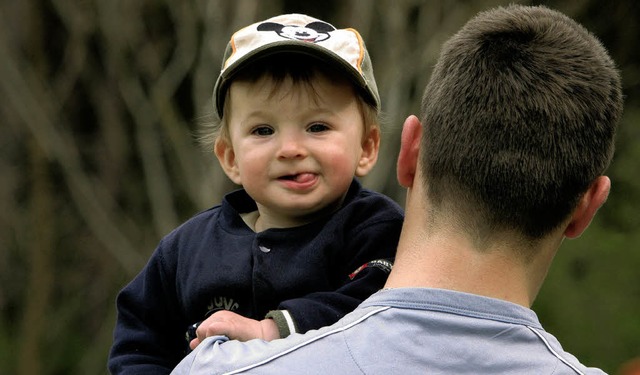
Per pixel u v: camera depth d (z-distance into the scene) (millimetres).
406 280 2750
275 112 3512
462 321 2641
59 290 20828
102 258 20875
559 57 2754
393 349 2627
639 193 18469
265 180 3541
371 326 2674
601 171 2787
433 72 2900
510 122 2682
